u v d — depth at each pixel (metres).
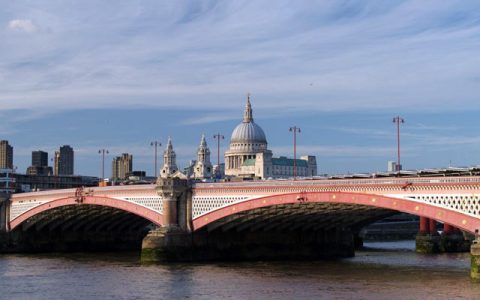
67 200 151.12
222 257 129.38
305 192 105.81
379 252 161.12
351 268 115.06
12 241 169.38
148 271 111.38
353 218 126.81
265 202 111.88
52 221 167.88
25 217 166.00
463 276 101.56
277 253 135.50
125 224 173.88
